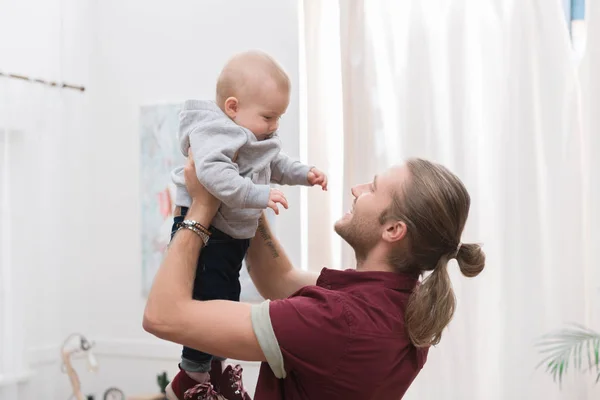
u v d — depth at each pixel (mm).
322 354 1540
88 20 4246
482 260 1789
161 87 4094
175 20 4047
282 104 1778
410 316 1623
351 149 3324
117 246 4203
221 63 3926
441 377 3197
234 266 1836
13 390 3516
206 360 1845
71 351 3725
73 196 4051
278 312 1547
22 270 3611
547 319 3074
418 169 1712
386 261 1725
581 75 3090
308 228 3453
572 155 3074
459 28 3227
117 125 4203
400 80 3338
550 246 3094
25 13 3699
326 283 1716
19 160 3652
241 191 1626
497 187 3205
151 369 4074
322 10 3514
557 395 3041
